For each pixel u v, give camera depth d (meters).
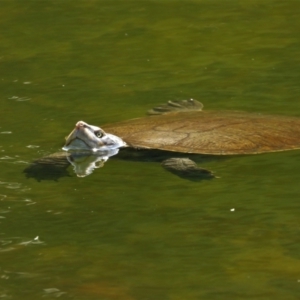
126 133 27.69
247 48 43.69
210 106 33.41
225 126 27.55
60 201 23.05
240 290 17.11
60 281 17.89
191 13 52.09
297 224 20.62
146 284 17.59
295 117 29.50
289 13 51.00
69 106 33.88
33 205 22.77
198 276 17.91
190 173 24.25
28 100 35.06
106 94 35.88
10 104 34.44
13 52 44.72
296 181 23.89
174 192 23.52
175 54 43.16
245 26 48.44
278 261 18.50
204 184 24.11
